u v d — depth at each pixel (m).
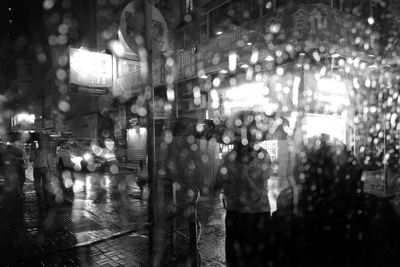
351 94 12.18
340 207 3.12
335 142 3.47
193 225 4.50
